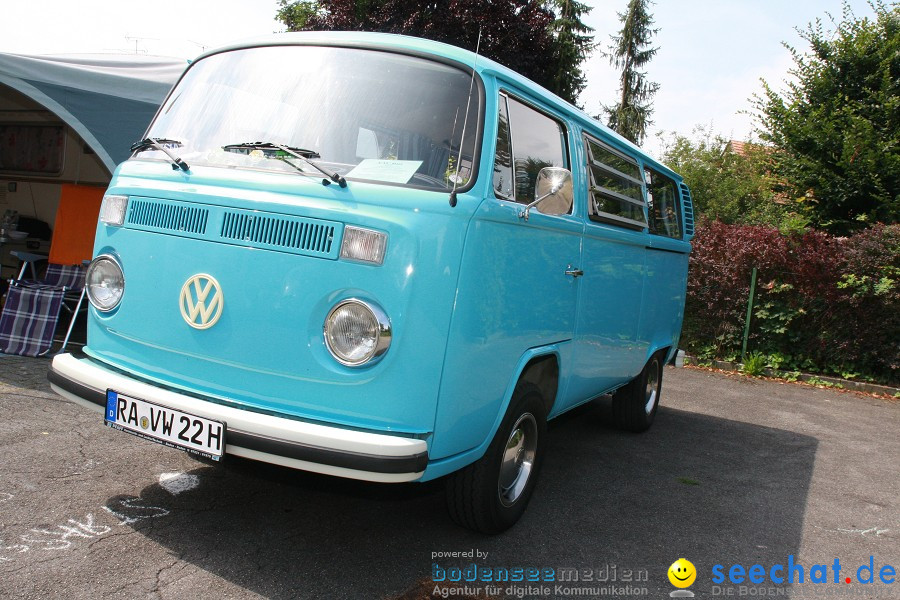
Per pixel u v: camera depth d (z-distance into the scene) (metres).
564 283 3.87
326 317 2.85
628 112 33.91
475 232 2.96
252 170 3.10
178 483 3.91
